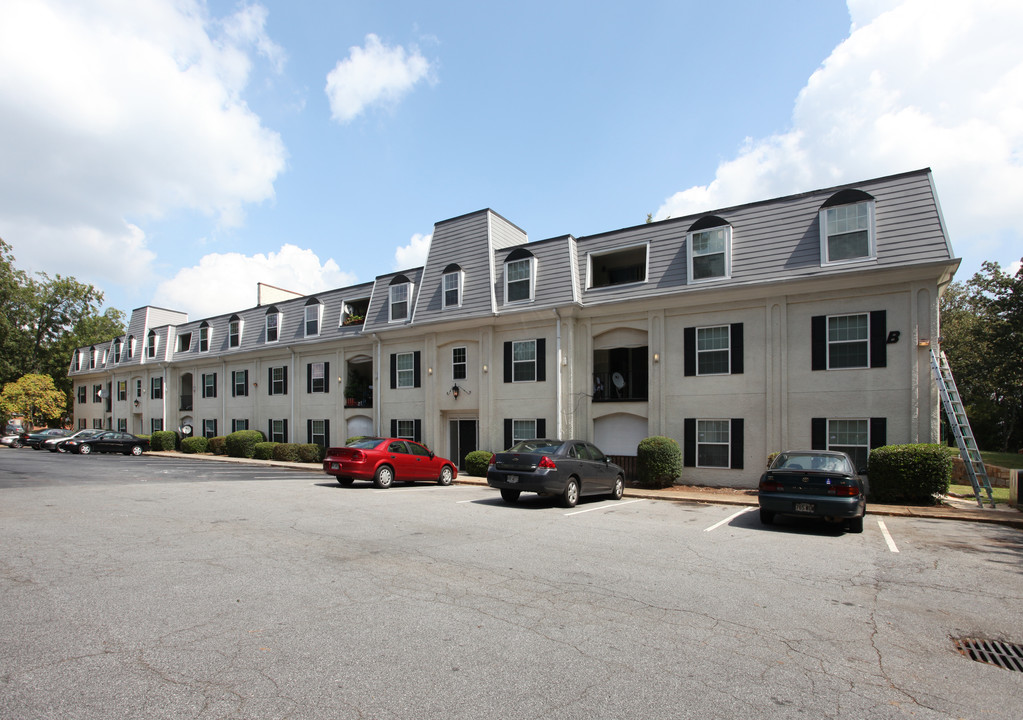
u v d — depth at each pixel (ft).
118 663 13.75
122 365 139.44
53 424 182.19
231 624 16.48
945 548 29.60
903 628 17.70
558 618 17.72
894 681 13.97
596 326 65.36
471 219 76.13
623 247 64.13
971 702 12.99
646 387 68.85
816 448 52.08
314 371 96.17
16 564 22.48
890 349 49.65
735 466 55.67
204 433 119.03
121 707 11.66
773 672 14.26
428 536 29.86
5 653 14.17
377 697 12.40
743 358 56.13
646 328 61.98
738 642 16.17
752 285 54.70
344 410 90.94
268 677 13.20
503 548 27.40
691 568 24.38
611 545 28.71
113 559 23.45
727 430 56.59
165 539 27.55
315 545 26.91
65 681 12.74
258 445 97.60
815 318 52.95
